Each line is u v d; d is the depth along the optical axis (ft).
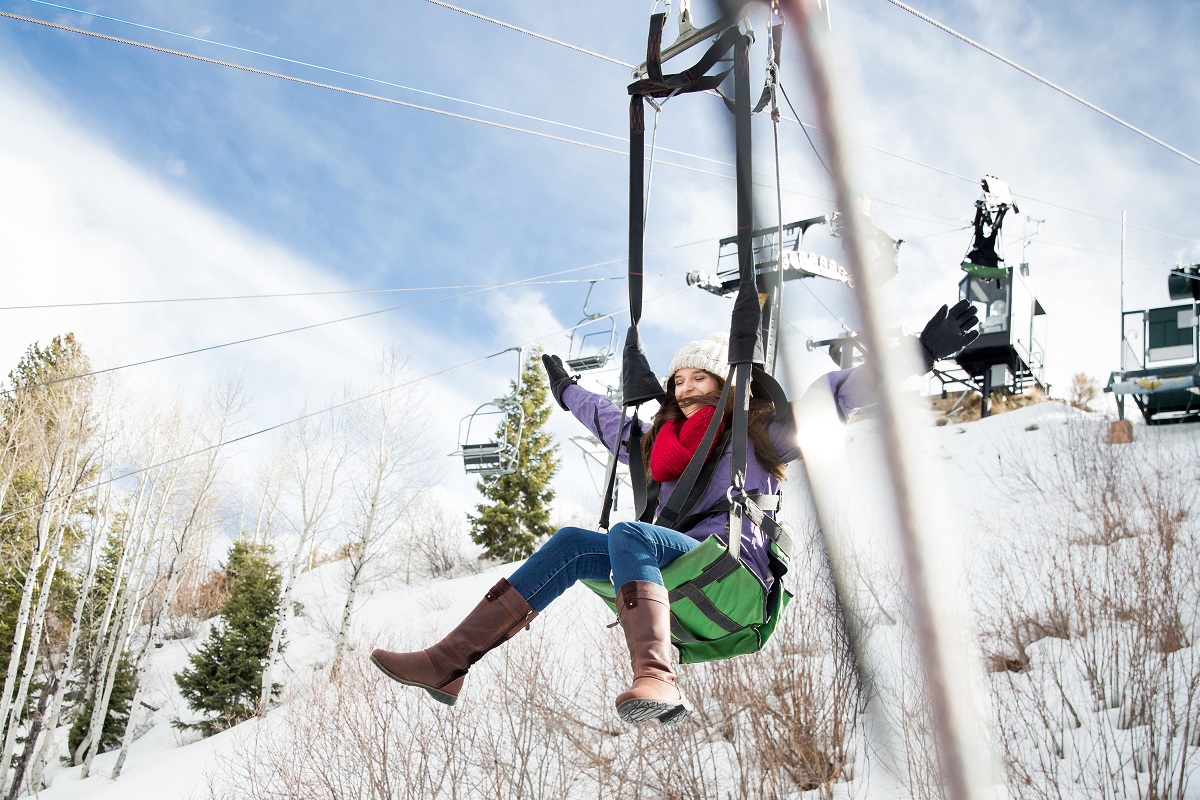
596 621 41.75
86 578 78.84
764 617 7.82
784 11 8.74
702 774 28.17
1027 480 53.78
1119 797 23.50
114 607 91.56
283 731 41.14
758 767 28.19
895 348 7.98
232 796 37.17
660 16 8.50
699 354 8.71
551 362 10.53
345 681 39.96
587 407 9.96
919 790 25.02
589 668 36.83
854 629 31.81
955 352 7.85
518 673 35.40
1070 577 34.45
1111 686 28.19
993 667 31.07
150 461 85.97
